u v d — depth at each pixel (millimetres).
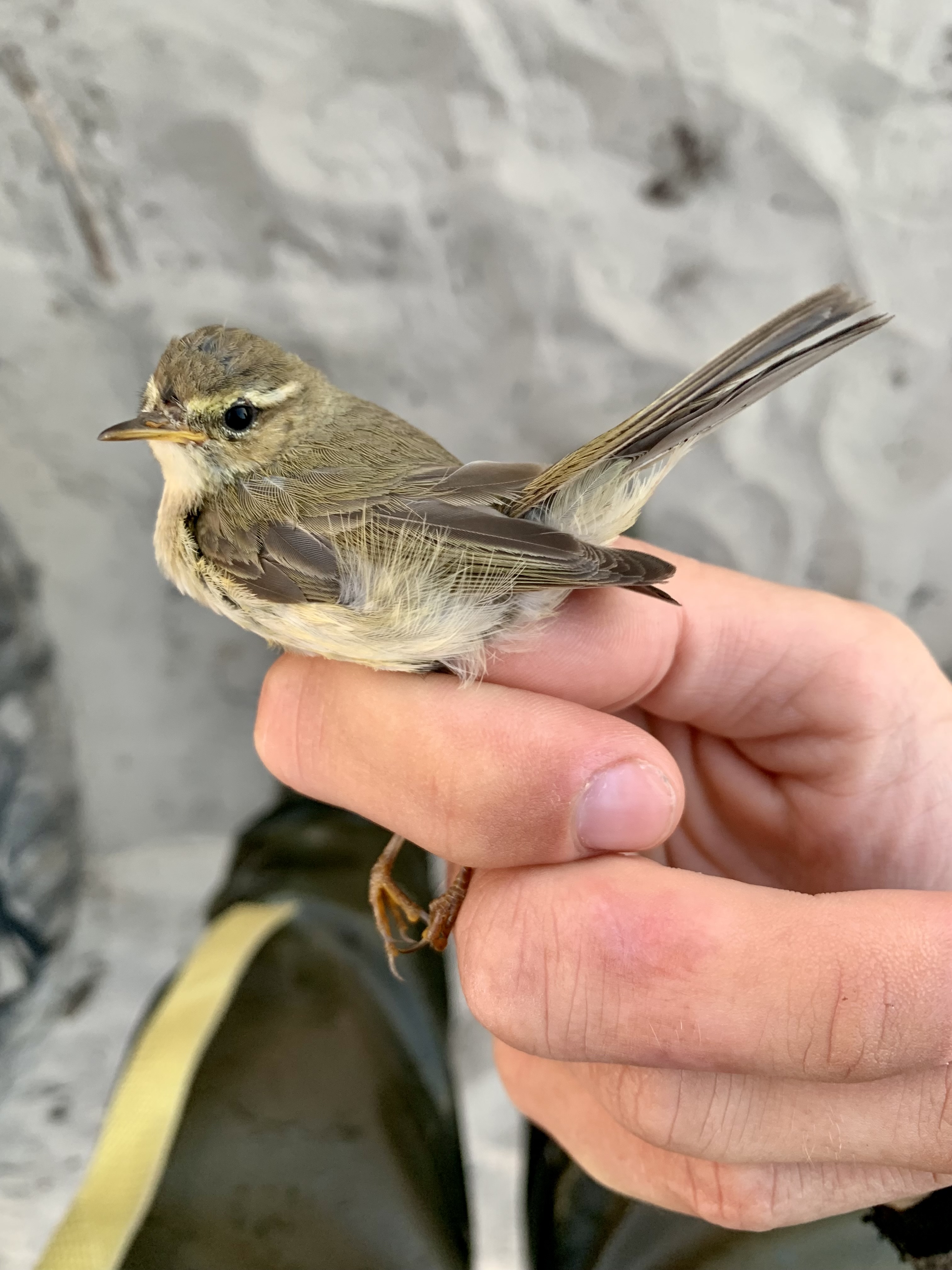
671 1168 111
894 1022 90
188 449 124
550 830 100
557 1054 98
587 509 116
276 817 204
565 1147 127
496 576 108
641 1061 96
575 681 117
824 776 130
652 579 101
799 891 136
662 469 116
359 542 114
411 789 105
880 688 125
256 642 215
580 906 97
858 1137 97
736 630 126
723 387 114
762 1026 92
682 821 142
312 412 130
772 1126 99
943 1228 111
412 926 149
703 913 95
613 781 98
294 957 158
